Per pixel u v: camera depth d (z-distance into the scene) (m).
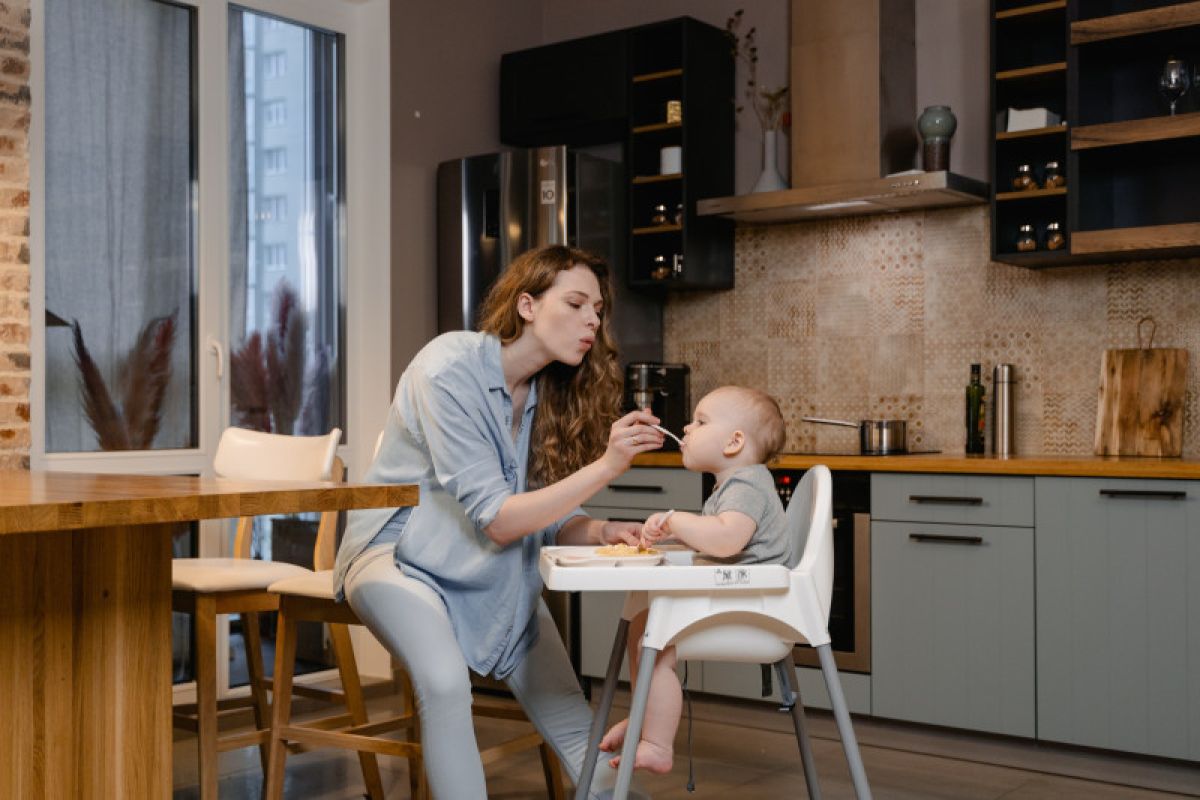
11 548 1.87
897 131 4.53
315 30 4.77
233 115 4.48
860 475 4.06
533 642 2.44
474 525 2.31
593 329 2.37
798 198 4.48
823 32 4.55
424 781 3.07
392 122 4.84
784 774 3.62
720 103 5.00
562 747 2.42
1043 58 4.34
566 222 4.75
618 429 2.17
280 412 4.61
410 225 4.91
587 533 2.52
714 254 4.97
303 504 1.91
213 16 4.38
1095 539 3.61
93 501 1.66
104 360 4.09
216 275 4.38
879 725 4.05
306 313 4.71
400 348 4.85
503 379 2.35
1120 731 3.57
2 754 1.86
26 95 3.73
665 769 2.19
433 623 2.21
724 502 2.23
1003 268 4.45
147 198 4.21
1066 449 4.31
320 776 3.60
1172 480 3.48
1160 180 4.12
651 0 5.26
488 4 5.29
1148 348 4.14
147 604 2.05
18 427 3.70
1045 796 3.44
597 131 5.22
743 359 5.04
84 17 4.05
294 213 4.68
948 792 3.47
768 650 2.11
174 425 4.28
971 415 4.34
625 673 4.62
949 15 4.57
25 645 1.89
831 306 4.82
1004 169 4.28
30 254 3.79
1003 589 3.77
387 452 2.42
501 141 5.38
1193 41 3.97
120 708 2.01
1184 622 3.46
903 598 3.96
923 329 4.62
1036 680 3.71
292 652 2.88
